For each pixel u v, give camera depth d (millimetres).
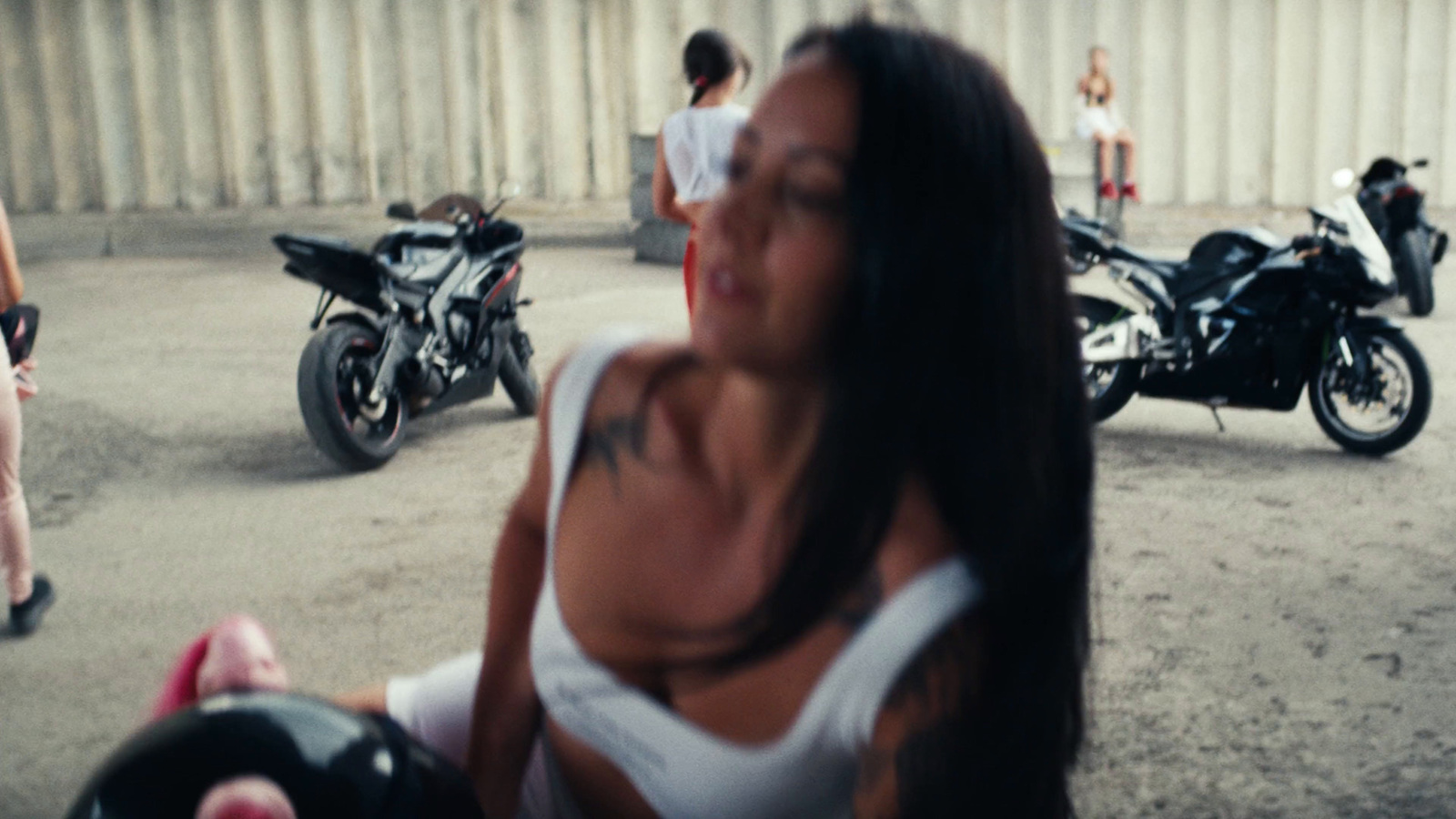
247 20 13906
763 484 885
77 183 13914
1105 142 13336
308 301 10086
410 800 999
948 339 769
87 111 13812
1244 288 5430
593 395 1016
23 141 13742
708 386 953
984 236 769
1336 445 5684
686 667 927
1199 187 14922
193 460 5359
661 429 962
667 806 993
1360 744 2869
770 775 911
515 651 1182
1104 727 2928
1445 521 4512
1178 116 14773
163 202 14102
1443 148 14688
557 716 1068
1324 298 5309
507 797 1204
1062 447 833
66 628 3545
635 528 970
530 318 9164
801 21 14359
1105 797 2635
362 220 14188
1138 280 5723
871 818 870
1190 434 5910
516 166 14469
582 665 1016
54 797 2654
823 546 799
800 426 854
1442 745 2857
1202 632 3496
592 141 14555
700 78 4230
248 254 13492
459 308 5445
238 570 4012
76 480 5047
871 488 785
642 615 963
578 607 1014
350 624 3572
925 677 818
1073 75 14672
